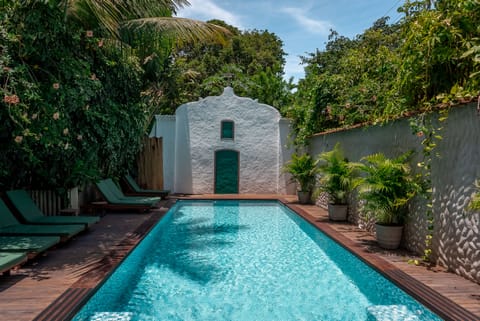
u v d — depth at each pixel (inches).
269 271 212.4
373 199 223.5
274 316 153.3
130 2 285.7
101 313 156.9
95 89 271.0
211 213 421.7
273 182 568.1
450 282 164.7
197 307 163.0
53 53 229.9
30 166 284.5
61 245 231.9
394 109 235.6
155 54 510.9
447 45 194.7
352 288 186.2
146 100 555.2
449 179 183.6
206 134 560.7
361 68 392.2
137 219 331.3
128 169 486.9
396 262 197.0
